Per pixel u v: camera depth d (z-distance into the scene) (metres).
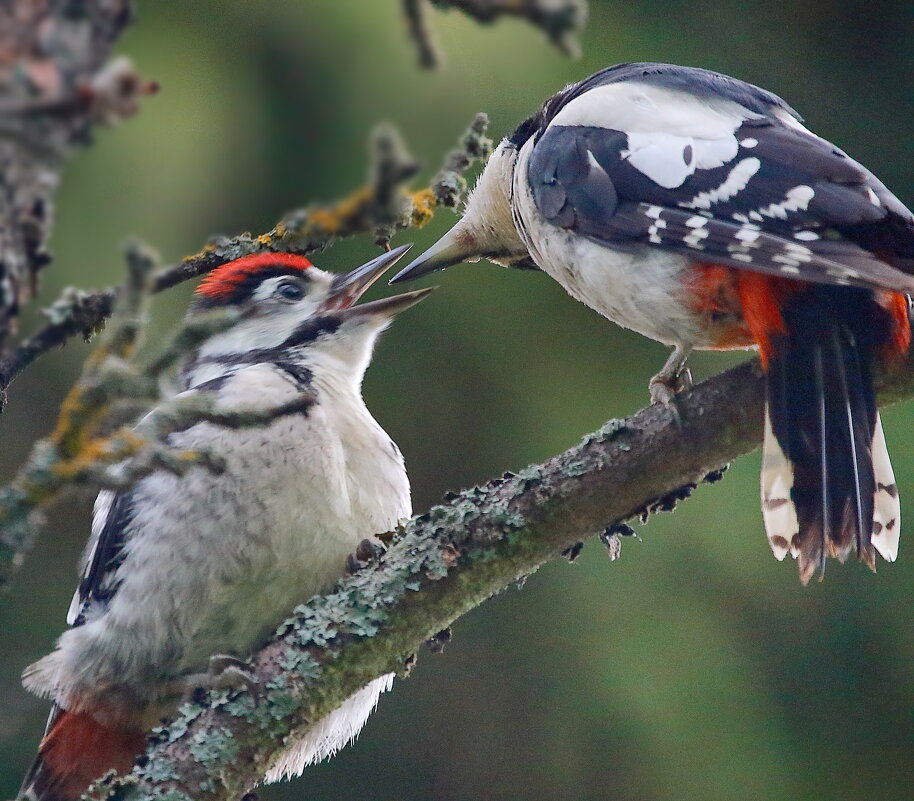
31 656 13.02
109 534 9.75
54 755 9.76
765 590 12.62
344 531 9.44
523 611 13.02
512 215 10.73
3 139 4.89
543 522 7.96
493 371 13.23
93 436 5.96
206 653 9.52
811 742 12.44
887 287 7.24
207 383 10.05
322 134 12.38
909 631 12.57
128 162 11.77
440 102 12.41
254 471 9.30
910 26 15.05
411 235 12.77
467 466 13.16
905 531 12.70
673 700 12.52
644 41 14.18
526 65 12.62
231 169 12.23
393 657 8.15
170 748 7.94
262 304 10.88
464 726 13.20
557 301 13.28
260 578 9.34
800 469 7.60
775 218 8.22
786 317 7.79
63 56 4.92
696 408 7.85
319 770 13.45
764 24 14.83
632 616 12.71
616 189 9.00
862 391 7.66
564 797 12.71
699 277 8.30
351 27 12.43
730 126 9.04
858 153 14.95
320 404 9.93
